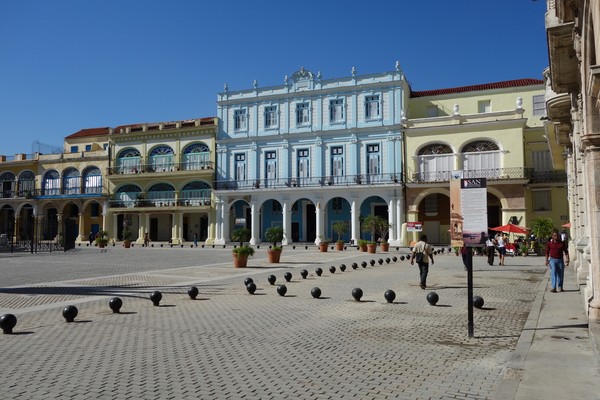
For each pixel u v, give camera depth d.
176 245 49.28
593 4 5.35
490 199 42.25
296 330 8.16
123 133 54.34
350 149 46.22
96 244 44.97
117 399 4.89
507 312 9.77
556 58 9.97
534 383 5.24
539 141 40.78
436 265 21.70
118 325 8.53
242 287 13.97
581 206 13.53
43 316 9.38
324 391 5.14
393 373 5.77
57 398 4.91
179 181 52.28
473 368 5.95
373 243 32.53
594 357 6.22
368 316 9.41
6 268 20.78
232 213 52.25
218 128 51.41
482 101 44.06
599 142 7.68
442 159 42.22
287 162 48.34
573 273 16.72
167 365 6.09
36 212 57.56
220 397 4.96
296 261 24.83
